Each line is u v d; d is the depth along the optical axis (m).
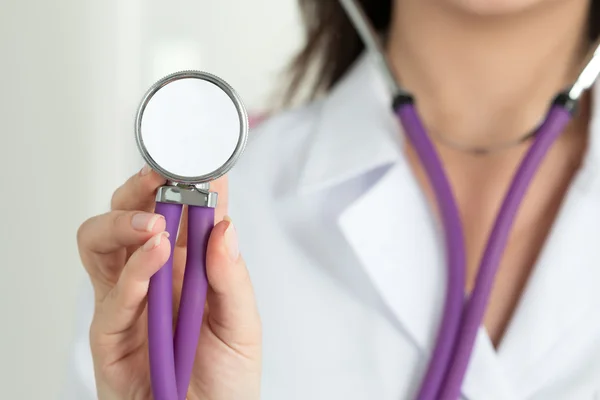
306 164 0.92
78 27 1.50
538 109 0.90
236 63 1.59
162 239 0.53
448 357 0.74
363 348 0.85
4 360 1.45
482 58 0.88
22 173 1.47
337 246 0.88
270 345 0.87
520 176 0.75
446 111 0.91
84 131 1.52
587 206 0.81
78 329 0.92
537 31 0.86
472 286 0.81
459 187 0.90
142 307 0.60
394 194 0.85
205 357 0.61
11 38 1.43
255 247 0.91
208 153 0.53
